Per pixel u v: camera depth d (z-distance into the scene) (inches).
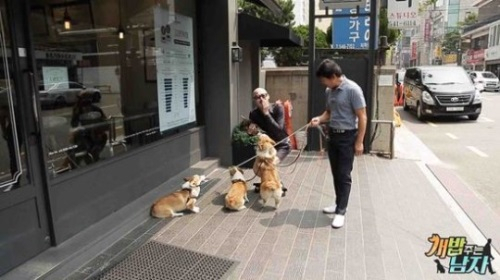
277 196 171.0
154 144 189.0
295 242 141.8
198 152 235.9
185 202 167.3
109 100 164.7
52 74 132.6
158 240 143.3
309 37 287.1
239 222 159.5
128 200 169.5
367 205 180.9
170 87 208.7
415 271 122.9
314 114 292.2
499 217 167.8
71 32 142.5
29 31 119.0
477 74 1069.8
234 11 242.1
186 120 225.9
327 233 149.3
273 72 334.3
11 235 115.7
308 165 253.9
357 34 358.0
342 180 155.5
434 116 502.3
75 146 143.3
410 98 563.5
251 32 258.1
